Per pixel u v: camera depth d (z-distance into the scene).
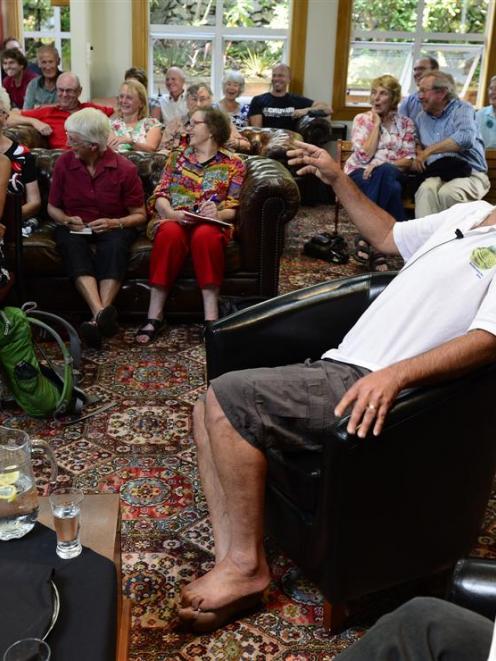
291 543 1.74
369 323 1.83
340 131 7.53
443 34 7.57
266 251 3.54
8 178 3.08
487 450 1.67
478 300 1.69
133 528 2.09
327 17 7.41
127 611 1.61
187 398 2.90
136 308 3.61
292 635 1.71
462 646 1.01
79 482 2.30
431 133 4.95
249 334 1.95
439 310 1.71
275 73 7.14
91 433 2.61
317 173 2.11
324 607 1.71
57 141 5.02
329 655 1.65
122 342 3.44
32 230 3.55
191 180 3.61
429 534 1.68
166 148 5.12
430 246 1.87
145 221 3.66
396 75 7.76
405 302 1.77
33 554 1.25
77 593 1.15
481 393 1.58
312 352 2.03
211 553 1.99
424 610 1.06
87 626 1.09
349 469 1.50
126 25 7.41
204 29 7.61
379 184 4.71
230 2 7.55
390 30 7.57
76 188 3.53
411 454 1.55
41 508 1.41
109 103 7.02
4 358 2.59
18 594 1.11
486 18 7.53
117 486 2.29
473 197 4.84
